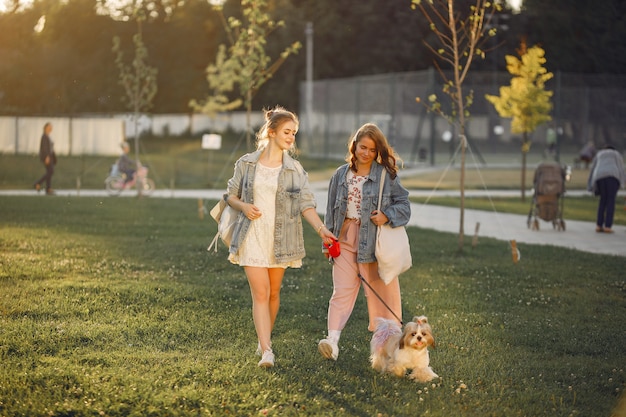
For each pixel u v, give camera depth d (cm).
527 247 1419
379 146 686
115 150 4500
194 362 666
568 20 5378
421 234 1587
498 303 945
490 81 3934
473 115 3981
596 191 1717
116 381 608
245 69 2091
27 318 798
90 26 5172
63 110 4881
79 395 581
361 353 718
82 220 1672
